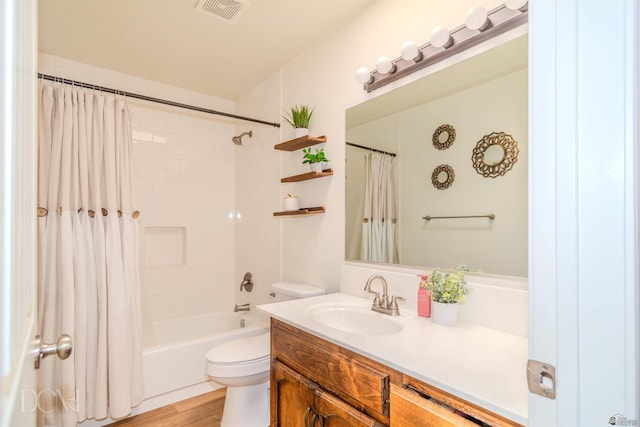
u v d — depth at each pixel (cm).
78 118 198
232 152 330
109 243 201
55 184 187
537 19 57
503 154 129
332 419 115
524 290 119
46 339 179
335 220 206
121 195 210
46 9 185
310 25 204
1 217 35
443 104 149
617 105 48
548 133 55
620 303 48
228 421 184
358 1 182
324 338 121
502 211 129
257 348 187
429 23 154
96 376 191
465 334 119
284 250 255
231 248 328
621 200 48
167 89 292
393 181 170
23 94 50
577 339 52
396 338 115
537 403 57
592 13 51
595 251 50
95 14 191
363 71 173
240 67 260
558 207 54
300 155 240
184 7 185
